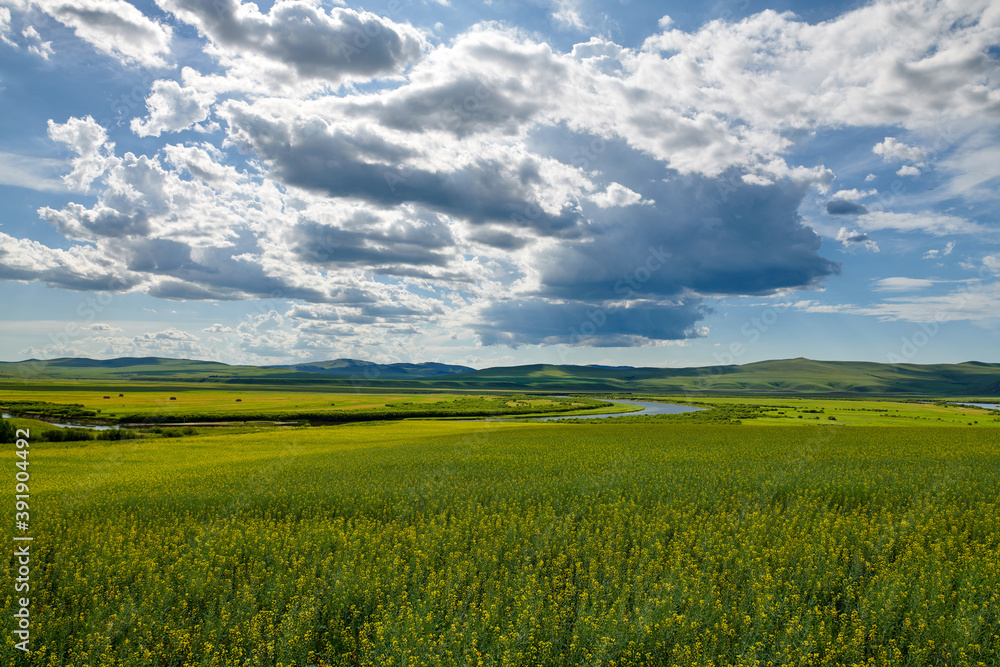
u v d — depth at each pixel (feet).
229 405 379.35
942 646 24.02
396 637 23.71
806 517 44.01
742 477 66.23
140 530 44.39
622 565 34.73
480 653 23.38
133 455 124.26
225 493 60.29
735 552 34.24
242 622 26.81
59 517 47.65
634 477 66.90
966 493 54.49
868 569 31.73
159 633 26.96
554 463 89.35
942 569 30.58
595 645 23.68
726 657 23.86
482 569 33.60
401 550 37.60
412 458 102.58
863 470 73.41
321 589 30.32
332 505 54.19
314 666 24.73
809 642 22.97
